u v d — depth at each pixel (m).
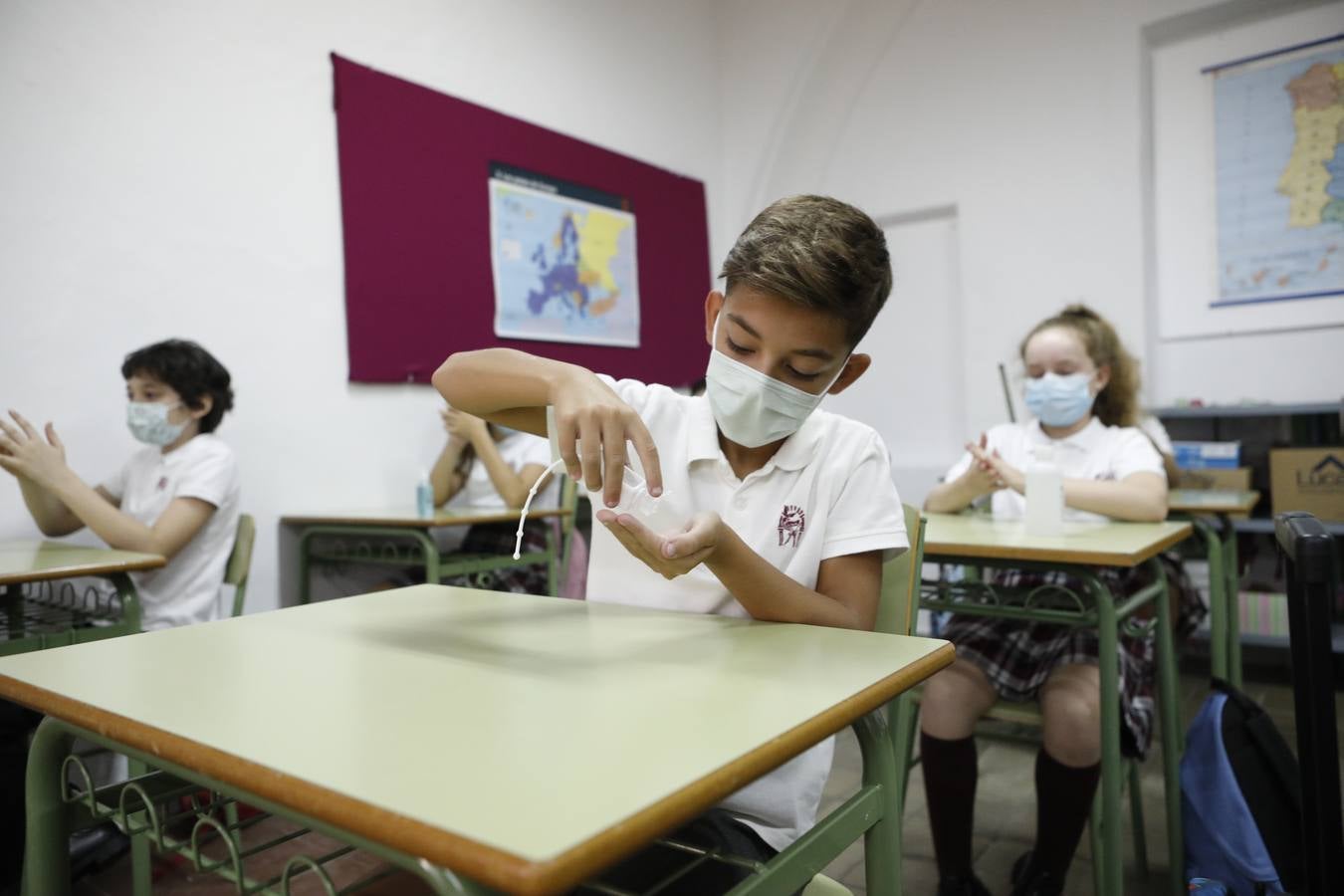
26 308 2.09
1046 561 1.35
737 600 0.94
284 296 2.57
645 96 3.85
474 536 2.75
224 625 0.83
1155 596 1.53
